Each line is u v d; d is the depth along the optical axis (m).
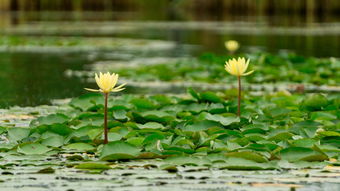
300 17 48.41
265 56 16.50
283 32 33.28
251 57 16.86
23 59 20.31
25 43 26.25
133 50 24.25
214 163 6.77
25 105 11.23
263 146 7.30
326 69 15.45
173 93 12.65
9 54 22.06
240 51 23.14
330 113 9.16
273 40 28.48
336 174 6.41
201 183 6.02
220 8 59.47
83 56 21.48
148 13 58.94
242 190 5.81
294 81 14.27
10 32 32.66
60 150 7.45
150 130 8.02
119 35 32.44
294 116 9.35
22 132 8.05
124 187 5.87
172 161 6.84
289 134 7.76
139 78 15.09
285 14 52.97
